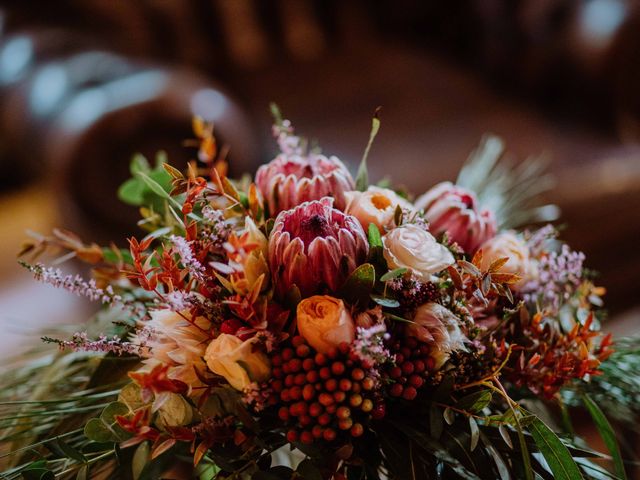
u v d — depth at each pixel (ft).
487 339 1.63
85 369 1.96
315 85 5.18
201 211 1.71
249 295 1.44
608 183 4.07
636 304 4.33
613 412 2.03
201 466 1.73
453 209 1.73
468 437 1.55
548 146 4.24
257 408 1.46
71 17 5.19
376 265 1.51
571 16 4.65
